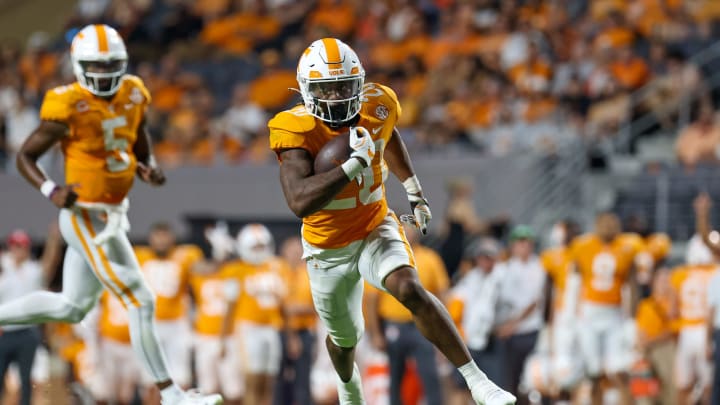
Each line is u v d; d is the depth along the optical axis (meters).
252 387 35.12
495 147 45.44
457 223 40.22
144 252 35.62
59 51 64.62
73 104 19.58
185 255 35.75
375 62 54.66
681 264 39.78
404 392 34.47
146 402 35.03
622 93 45.69
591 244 33.59
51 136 19.62
